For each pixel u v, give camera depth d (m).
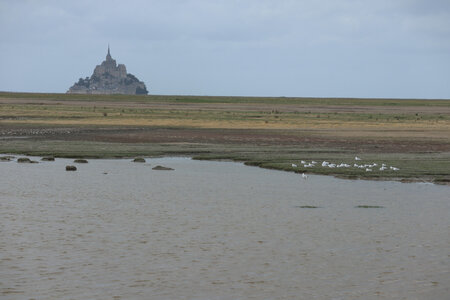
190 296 14.41
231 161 48.41
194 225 22.23
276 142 65.94
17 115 105.12
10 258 17.33
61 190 30.59
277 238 20.31
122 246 18.91
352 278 15.92
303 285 15.31
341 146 61.94
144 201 27.62
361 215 24.89
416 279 15.88
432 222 23.47
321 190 32.44
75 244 19.03
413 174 38.97
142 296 14.36
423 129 90.25
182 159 49.31
